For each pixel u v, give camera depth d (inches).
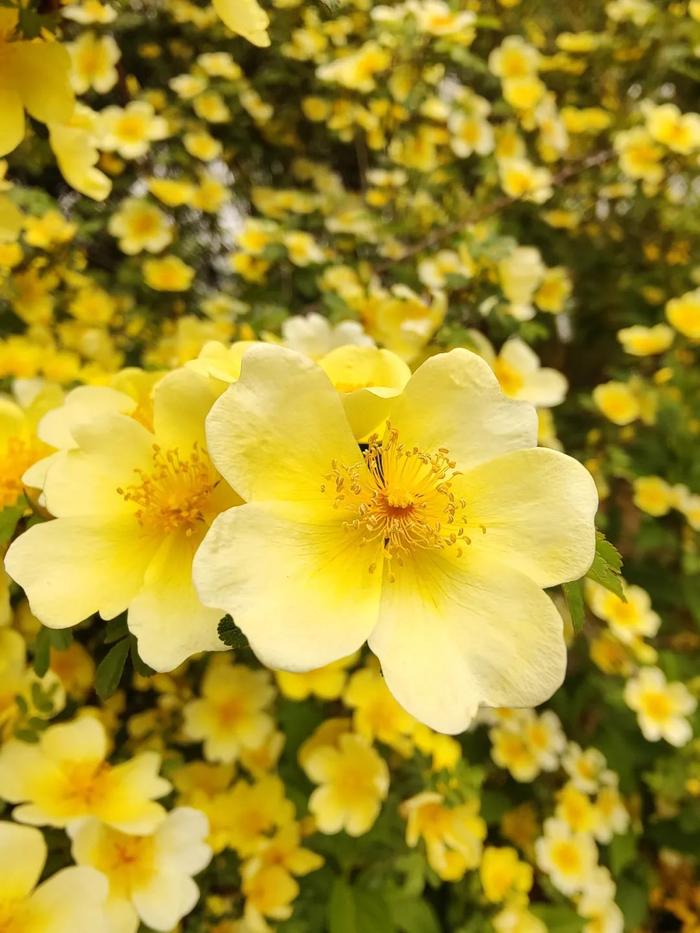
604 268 16.0
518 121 13.7
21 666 6.7
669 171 13.0
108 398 5.3
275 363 4.0
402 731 8.6
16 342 8.9
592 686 11.7
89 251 14.2
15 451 5.7
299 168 15.1
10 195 10.1
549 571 3.8
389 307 9.1
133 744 8.6
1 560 5.3
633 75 15.3
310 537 4.0
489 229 10.6
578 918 9.6
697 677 12.1
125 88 12.5
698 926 11.5
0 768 6.3
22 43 4.9
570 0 16.9
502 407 4.2
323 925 8.6
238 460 3.9
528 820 10.9
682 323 12.3
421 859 8.5
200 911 7.9
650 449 13.0
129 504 4.6
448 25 11.4
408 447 4.2
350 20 14.0
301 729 9.4
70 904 5.3
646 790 12.2
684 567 12.2
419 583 4.0
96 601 4.3
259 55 15.0
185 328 9.5
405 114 13.6
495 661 3.7
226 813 8.3
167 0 13.9
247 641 3.9
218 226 14.1
